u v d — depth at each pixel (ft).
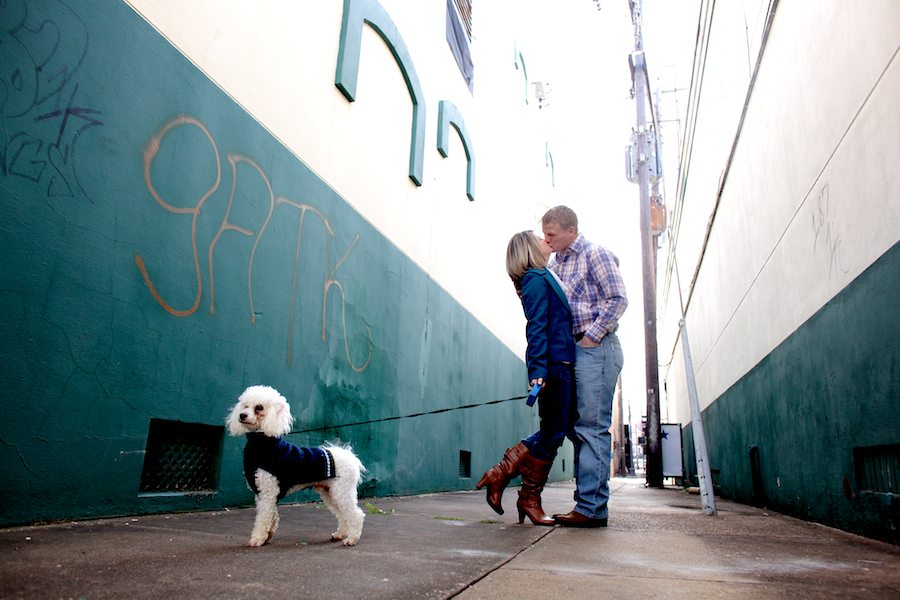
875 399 10.07
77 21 9.82
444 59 27.94
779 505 16.66
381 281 20.25
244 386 13.28
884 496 9.78
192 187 12.08
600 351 12.50
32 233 9.00
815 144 13.33
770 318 17.90
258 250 13.97
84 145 9.86
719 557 8.32
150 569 6.45
